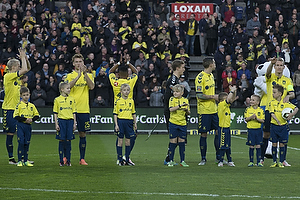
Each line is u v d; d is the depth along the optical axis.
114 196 18.78
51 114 61.25
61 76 63.00
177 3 75.75
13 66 30.89
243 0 82.62
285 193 19.47
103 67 63.00
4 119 30.75
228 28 70.19
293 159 33.62
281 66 29.50
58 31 69.62
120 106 29.47
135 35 67.56
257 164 29.36
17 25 70.44
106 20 70.94
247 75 64.81
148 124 61.56
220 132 29.14
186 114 29.17
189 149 41.69
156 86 62.78
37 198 18.39
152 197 18.58
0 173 25.23
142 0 76.38
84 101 30.14
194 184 21.59
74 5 76.00
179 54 68.44
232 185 21.38
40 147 43.34
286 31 73.44
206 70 30.70
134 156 35.66
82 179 23.08
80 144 30.14
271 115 28.50
